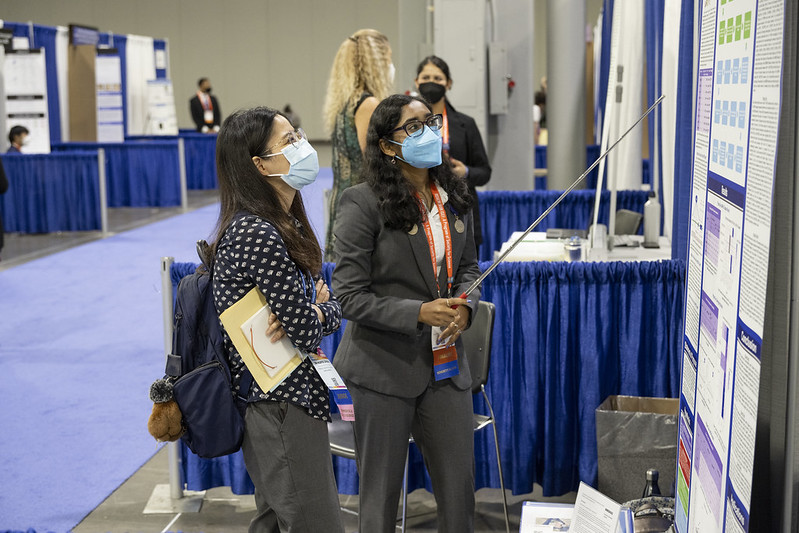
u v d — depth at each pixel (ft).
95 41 43.62
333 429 9.54
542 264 10.07
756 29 4.37
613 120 16.37
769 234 4.08
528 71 22.00
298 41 63.21
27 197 33.53
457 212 7.80
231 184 6.74
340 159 12.71
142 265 27.37
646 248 13.30
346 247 7.52
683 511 6.34
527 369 10.25
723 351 5.00
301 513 6.81
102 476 11.84
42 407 14.76
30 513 10.71
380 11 62.54
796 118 4.56
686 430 6.30
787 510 4.81
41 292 23.79
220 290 6.66
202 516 10.53
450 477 7.70
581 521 6.79
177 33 63.57
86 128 41.98
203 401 6.71
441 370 7.54
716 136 5.30
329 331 7.06
